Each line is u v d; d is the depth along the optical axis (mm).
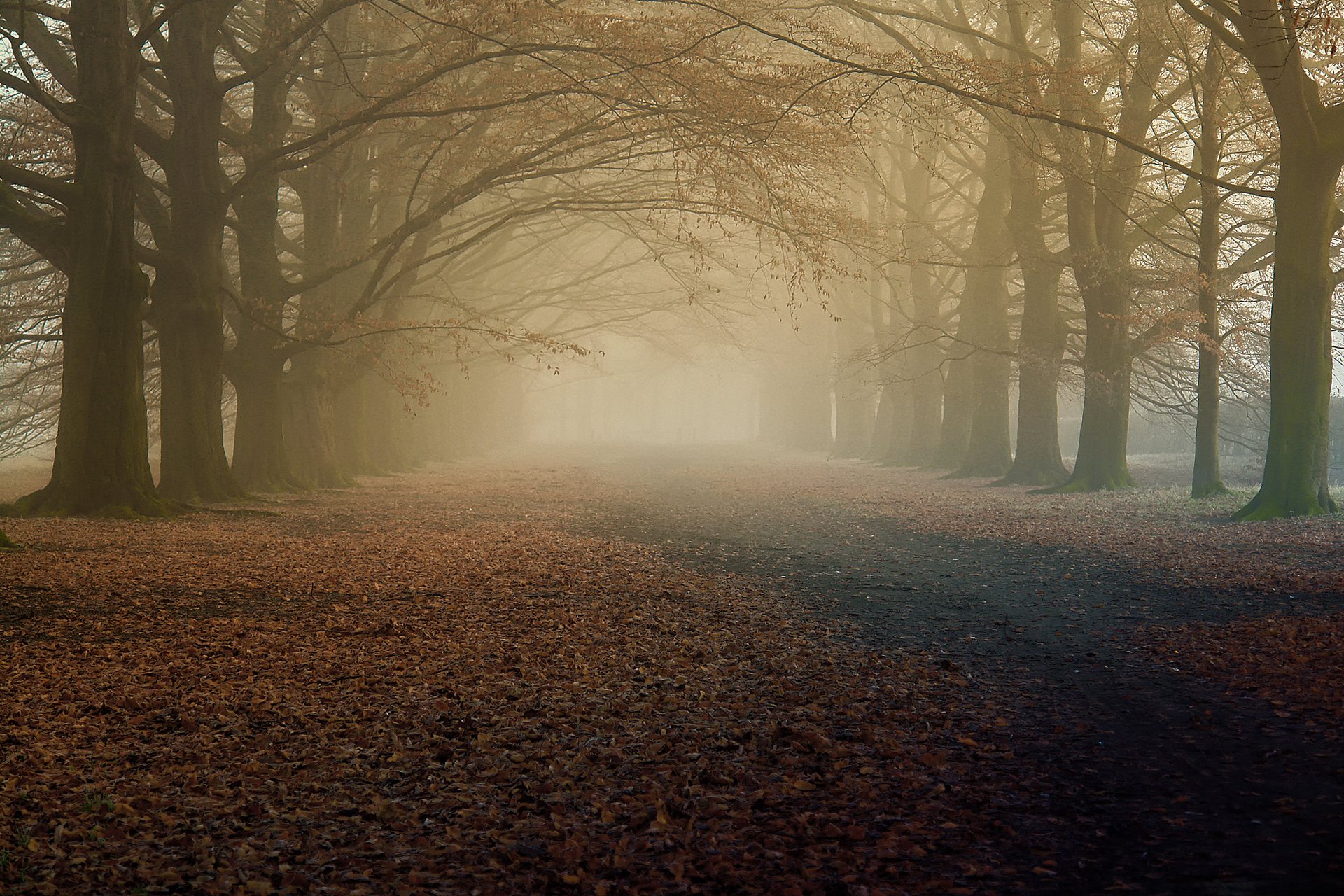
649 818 5582
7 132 28938
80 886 4820
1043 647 10047
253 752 6844
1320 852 4906
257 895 4719
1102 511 24562
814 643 10281
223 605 11984
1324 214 20828
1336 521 19500
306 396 34219
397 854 5199
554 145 25438
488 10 20750
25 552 15633
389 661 9367
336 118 25844
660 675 8922
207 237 26266
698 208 25047
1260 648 9320
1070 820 5508
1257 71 20500
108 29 21828
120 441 22031
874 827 5453
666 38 22156
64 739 6996
